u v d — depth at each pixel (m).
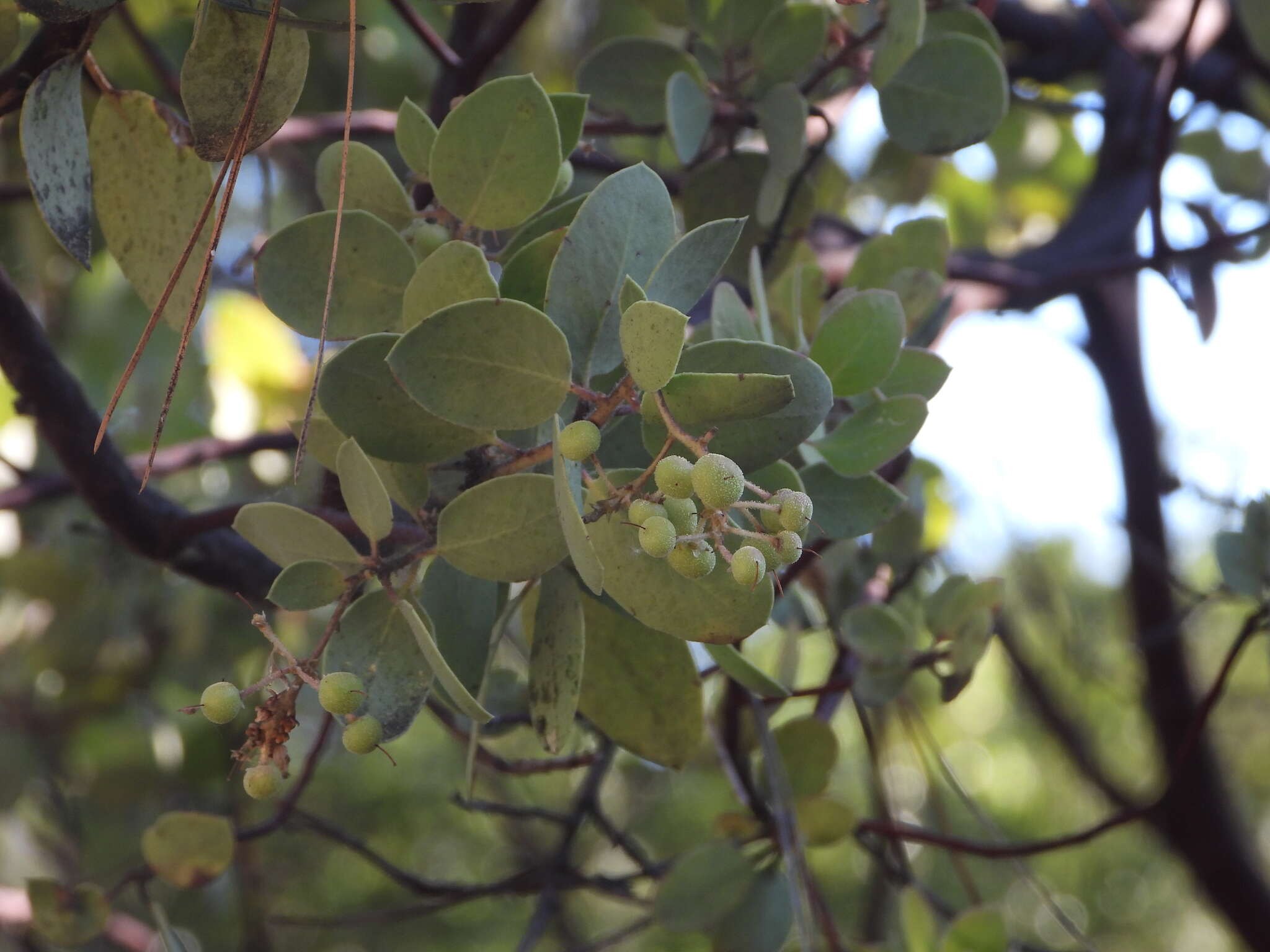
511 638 0.49
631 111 0.46
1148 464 0.82
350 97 0.29
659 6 0.53
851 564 0.52
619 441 0.32
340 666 0.31
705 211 0.46
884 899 0.69
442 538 0.30
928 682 0.73
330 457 0.32
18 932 0.64
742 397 0.27
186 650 0.81
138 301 0.81
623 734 0.37
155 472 0.58
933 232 0.43
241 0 0.30
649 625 0.30
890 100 0.43
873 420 0.36
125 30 0.66
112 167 0.36
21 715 0.84
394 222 0.35
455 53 0.52
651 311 0.26
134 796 0.81
